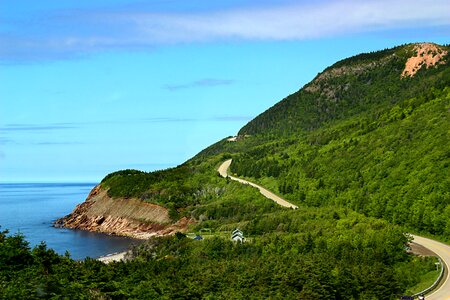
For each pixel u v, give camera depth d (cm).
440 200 10238
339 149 15912
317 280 6619
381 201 11388
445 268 7844
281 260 7694
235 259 8550
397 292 6950
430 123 13600
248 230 10912
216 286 6962
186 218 15875
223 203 15412
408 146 13125
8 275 6625
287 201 15025
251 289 6756
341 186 13275
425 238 10100
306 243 8750
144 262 8481
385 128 15262
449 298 6600
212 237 10538
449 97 14750
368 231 8869
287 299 6306
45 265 7262
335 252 8212
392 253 8369
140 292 6550
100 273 7100
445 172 10912
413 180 11319
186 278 7181
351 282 6850
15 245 7325
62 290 6181
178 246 10288
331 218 10400
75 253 13775
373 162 13462
